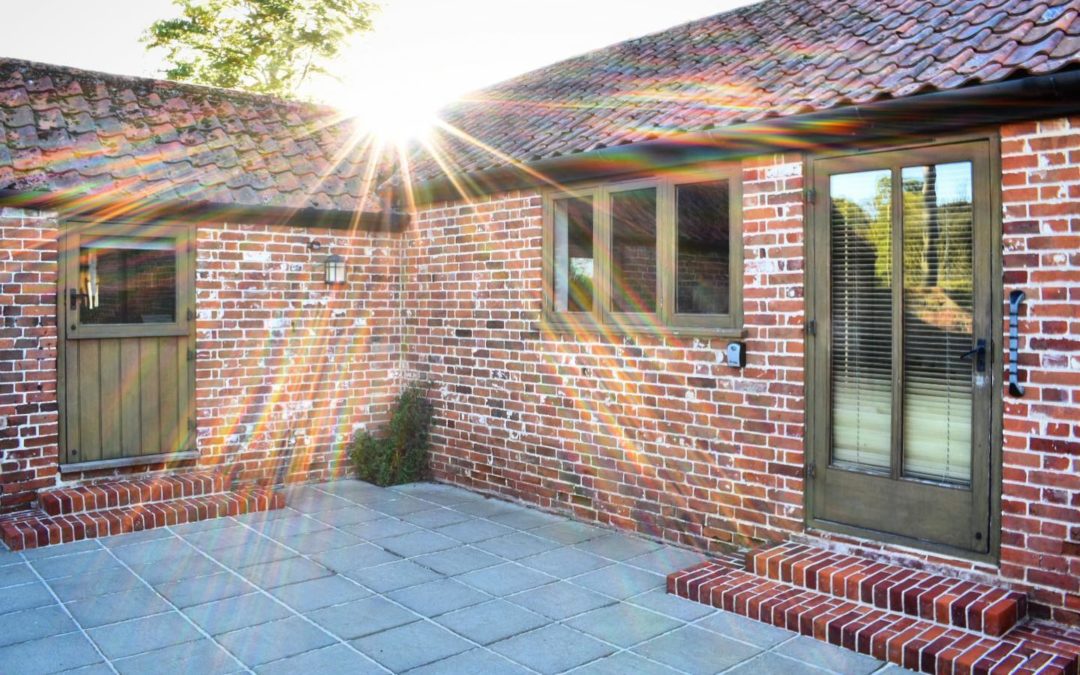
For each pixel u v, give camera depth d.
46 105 8.09
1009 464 4.68
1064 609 4.46
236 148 8.80
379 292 9.12
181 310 7.86
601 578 5.71
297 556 6.21
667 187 6.48
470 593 5.42
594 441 7.08
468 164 8.03
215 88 9.62
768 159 5.81
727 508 6.12
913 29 6.03
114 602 5.24
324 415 8.77
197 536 6.70
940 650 4.13
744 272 5.97
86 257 7.34
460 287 8.42
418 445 8.80
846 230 5.46
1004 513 4.70
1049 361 4.53
